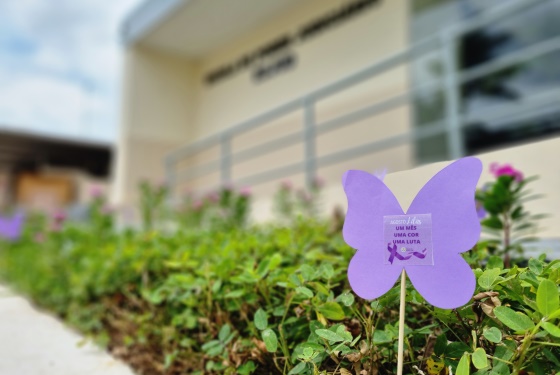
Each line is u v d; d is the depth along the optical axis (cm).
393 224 91
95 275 223
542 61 393
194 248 193
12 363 165
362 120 550
